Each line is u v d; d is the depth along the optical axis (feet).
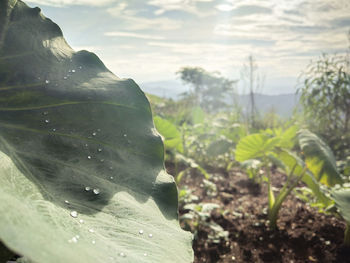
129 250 2.08
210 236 10.12
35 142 2.82
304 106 24.23
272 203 11.32
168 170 17.47
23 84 3.28
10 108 3.06
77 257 1.59
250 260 9.17
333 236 10.25
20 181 2.28
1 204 1.59
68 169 2.72
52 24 3.92
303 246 9.83
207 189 14.75
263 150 11.75
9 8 3.62
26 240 1.45
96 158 3.00
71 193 2.46
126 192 2.80
